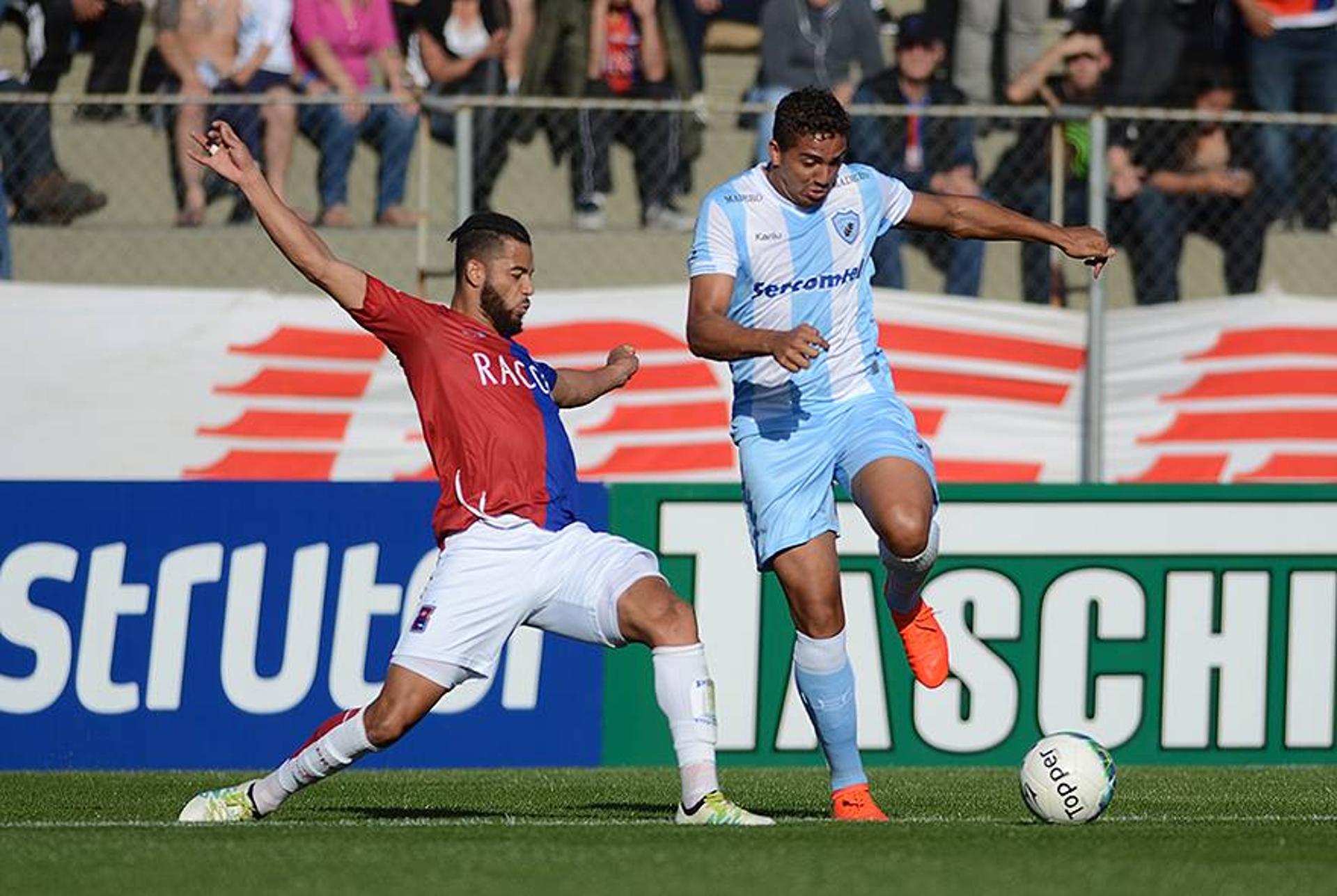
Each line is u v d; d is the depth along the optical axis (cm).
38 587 2969
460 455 2002
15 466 3378
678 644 1989
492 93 3997
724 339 2000
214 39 3903
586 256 4003
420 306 2023
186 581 2989
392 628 3016
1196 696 3120
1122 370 3591
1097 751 2064
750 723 3048
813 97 2083
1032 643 3097
